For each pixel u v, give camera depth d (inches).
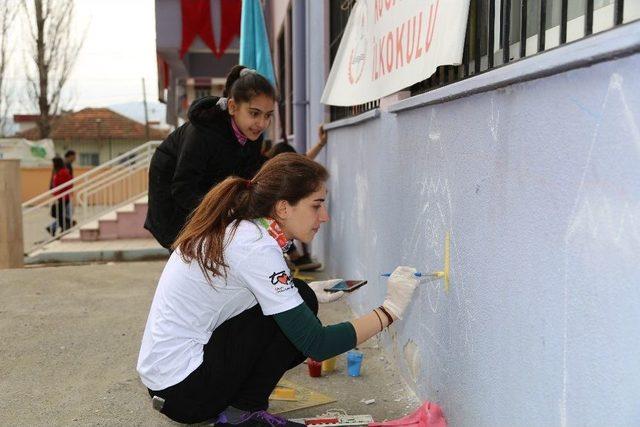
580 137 61.0
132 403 124.0
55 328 175.9
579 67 60.4
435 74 116.3
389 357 139.2
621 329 55.1
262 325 94.0
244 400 98.0
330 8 230.5
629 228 53.9
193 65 587.8
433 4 97.3
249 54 249.0
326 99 180.9
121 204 440.1
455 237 95.2
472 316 89.0
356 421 106.7
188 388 91.4
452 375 97.3
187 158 134.2
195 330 91.9
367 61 143.5
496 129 80.3
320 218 90.2
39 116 1079.0
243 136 138.6
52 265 354.0
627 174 54.0
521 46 80.2
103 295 218.2
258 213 88.9
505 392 78.4
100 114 1625.2
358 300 172.2
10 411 120.7
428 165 108.6
